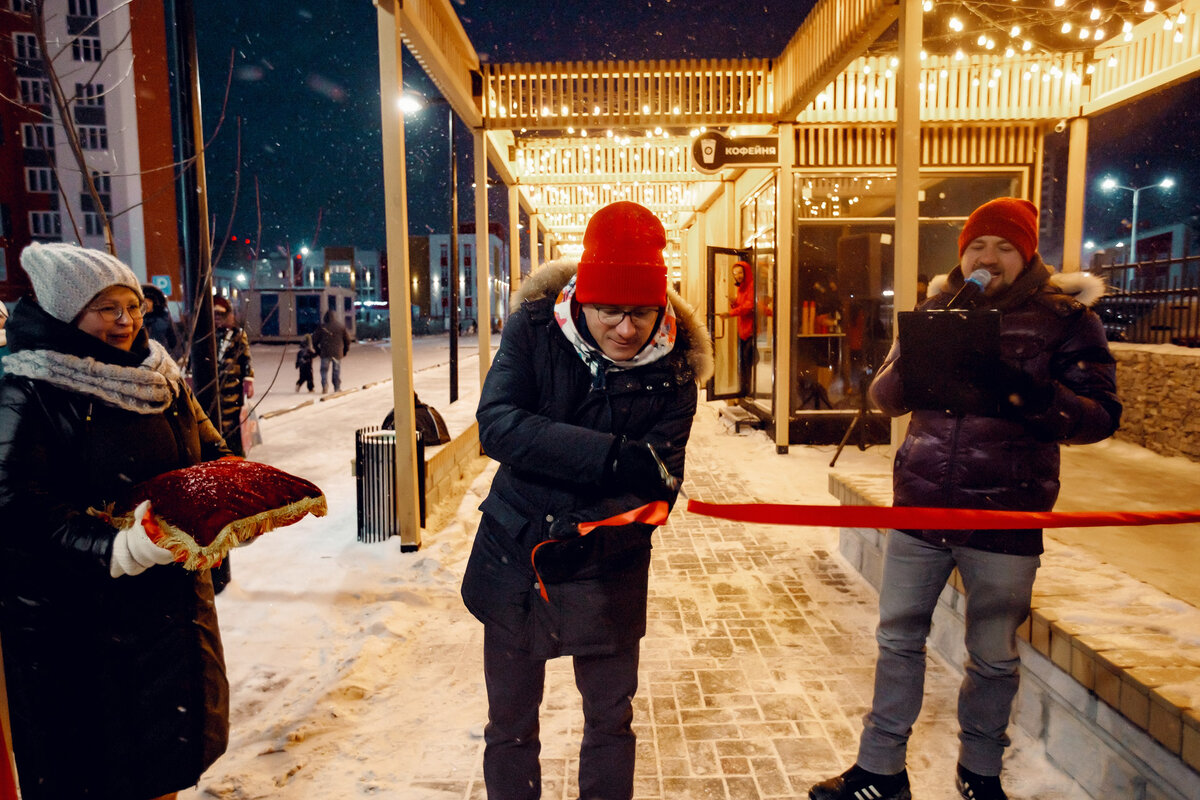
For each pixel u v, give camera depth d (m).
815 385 8.73
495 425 1.68
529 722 1.87
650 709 2.89
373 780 2.43
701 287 13.89
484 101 8.07
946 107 7.65
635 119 8.03
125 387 1.69
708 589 4.21
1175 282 8.70
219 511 1.54
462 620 3.74
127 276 1.76
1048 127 8.19
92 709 1.64
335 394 14.16
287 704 2.89
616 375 1.75
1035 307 2.06
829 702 2.93
